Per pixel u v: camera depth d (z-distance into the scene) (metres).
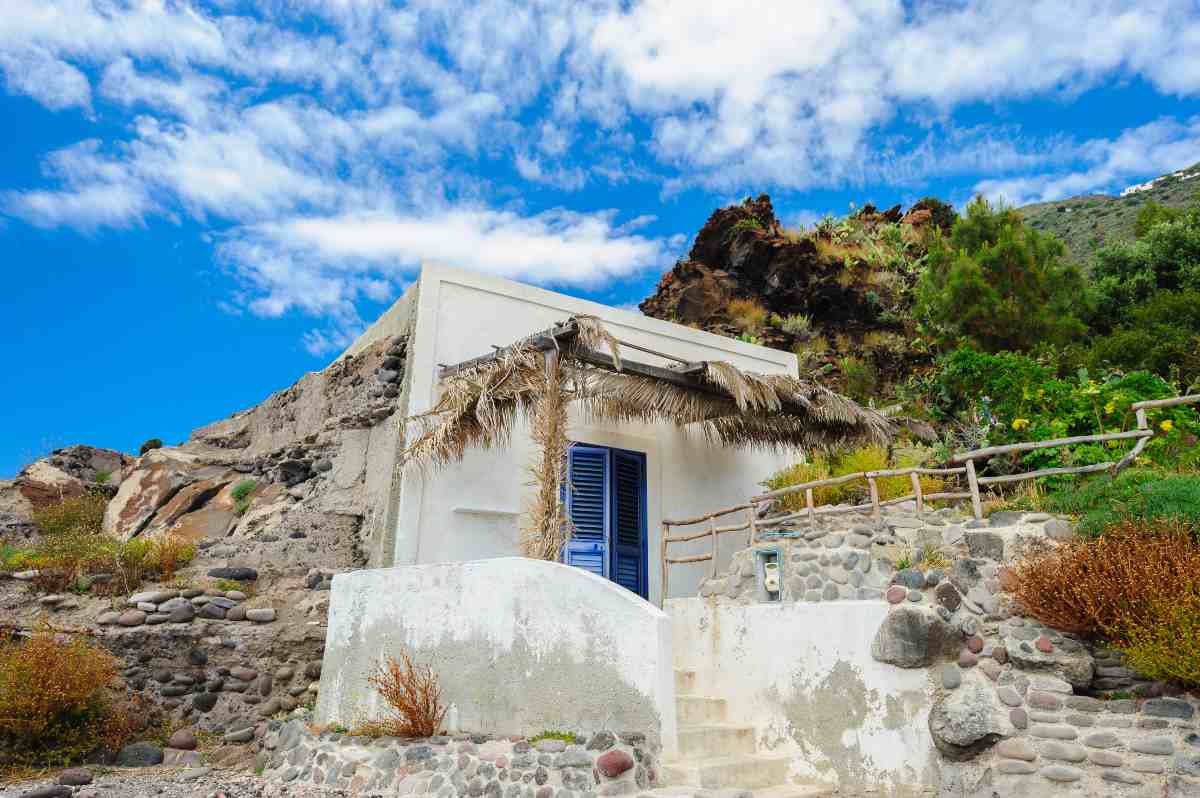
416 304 10.07
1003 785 5.67
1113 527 5.96
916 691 6.19
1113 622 5.50
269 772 7.39
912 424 11.05
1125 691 5.57
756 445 11.50
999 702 5.89
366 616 7.73
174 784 6.89
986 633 6.19
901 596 6.48
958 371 12.19
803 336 22.42
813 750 6.71
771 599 7.76
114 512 13.66
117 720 7.70
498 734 6.25
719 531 8.80
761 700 7.23
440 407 8.56
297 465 12.01
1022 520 6.58
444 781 6.15
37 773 7.00
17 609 8.45
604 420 10.77
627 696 5.71
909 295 23.33
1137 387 9.38
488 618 6.64
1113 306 19.67
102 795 6.39
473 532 9.51
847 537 7.41
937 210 29.73
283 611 9.10
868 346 21.80
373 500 10.14
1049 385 10.20
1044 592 5.84
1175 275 20.25
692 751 6.53
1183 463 7.45
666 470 11.31
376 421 10.56
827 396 10.02
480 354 10.20
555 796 5.47
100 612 8.41
